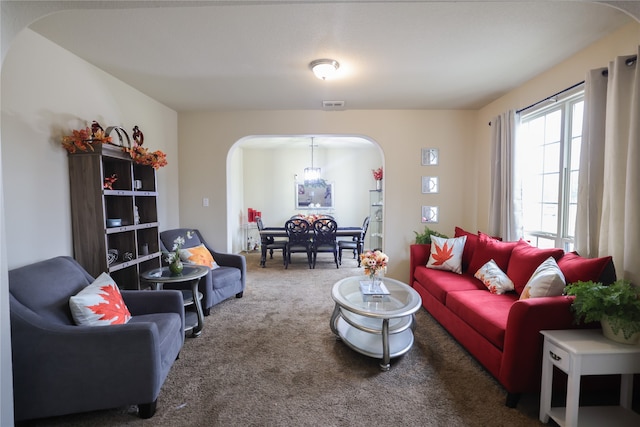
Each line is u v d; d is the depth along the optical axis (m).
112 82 2.81
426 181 4.00
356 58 2.48
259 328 2.76
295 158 7.15
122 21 1.93
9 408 1.31
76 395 1.54
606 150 1.99
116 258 2.54
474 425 1.60
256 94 3.34
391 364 2.17
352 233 5.61
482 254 2.91
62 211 2.24
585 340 1.53
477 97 3.47
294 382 1.96
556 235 2.68
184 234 3.62
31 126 2.01
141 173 3.03
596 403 1.76
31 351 1.50
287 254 5.21
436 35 2.12
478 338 2.05
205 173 4.00
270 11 1.84
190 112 3.97
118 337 1.56
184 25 1.99
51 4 1.34
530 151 3.05
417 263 3.38
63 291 1.81
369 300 2.32
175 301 2.15
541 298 1.72
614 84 1.89
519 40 2.20
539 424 1.61
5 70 1.85
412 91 3.26
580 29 2.06
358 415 1.67
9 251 1.87
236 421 1.62
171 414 1.67
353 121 3.97
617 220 1.88
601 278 1.84
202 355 2.29
